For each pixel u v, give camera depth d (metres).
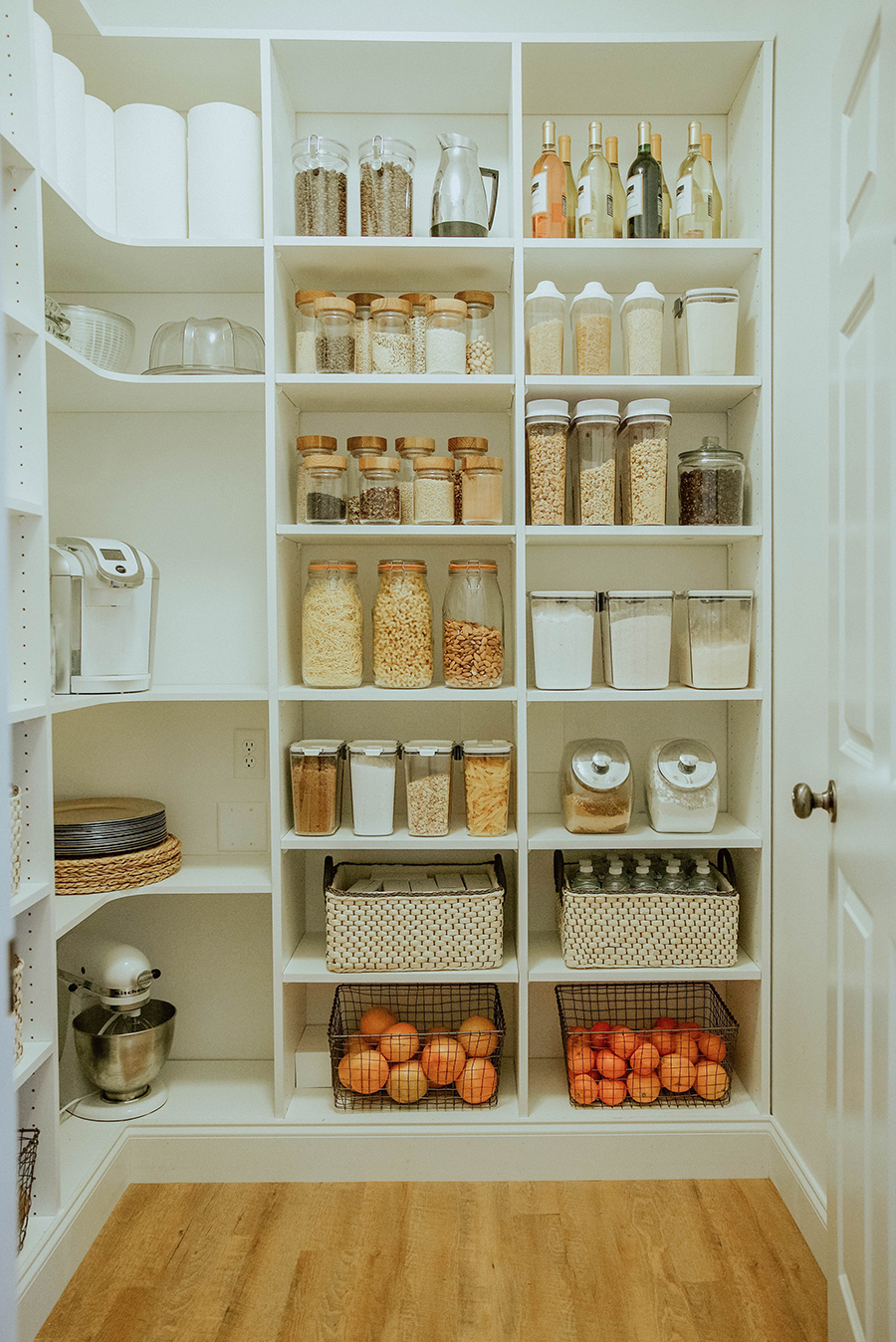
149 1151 1.92
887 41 1.04
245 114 1.89
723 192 2.15
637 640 1.95
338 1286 1.61
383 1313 1.55
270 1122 1.92
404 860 2.23
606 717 2.21
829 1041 1.35
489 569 1.94
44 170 1.52
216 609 2.17
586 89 2.04
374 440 1.93
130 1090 1.95
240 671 2.17
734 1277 1.62
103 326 1.89
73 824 1.86
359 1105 1.96
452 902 1.92
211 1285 1.61
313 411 2.14
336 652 1.93
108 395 1.99
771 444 1.93
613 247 1.90
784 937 1.87
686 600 1.98
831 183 1.31
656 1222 1.78
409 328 1.96
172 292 2.14
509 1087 2.06
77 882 1.84
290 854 2.04
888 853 1.04
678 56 1.92
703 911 1.95
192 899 2.20
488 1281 1.62
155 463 2.15
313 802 1.93
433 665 2.16
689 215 1.96
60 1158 1.63
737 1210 1.81
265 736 2.17
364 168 1.93
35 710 1.46
